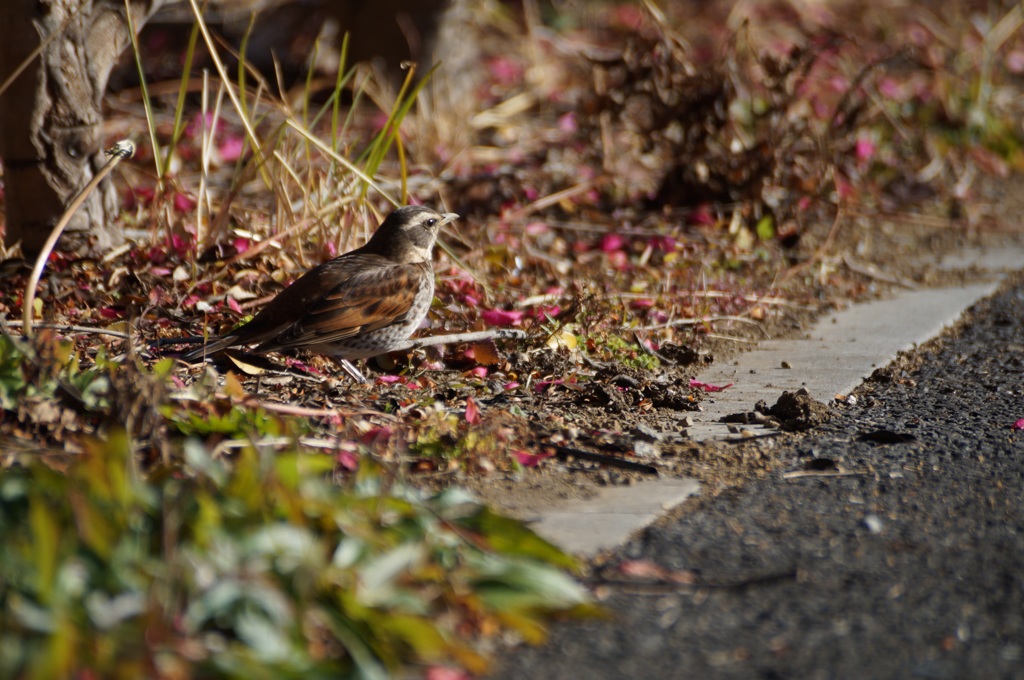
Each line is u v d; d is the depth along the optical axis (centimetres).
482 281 1316
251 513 600
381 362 1128
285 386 1023
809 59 1705
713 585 673
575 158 1814
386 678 553
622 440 920
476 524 670
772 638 615
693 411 1020
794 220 1612
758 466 877
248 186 1622
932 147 2064
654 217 1647
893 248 1680
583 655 598
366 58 2133
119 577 545
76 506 554
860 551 720
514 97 2206
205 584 547
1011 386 1096
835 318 1354
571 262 1488
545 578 630
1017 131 2255
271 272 1272
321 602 575
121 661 505
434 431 859
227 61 2319
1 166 1351
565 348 1131
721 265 1512
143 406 774
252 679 512
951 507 793
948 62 2433
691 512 781
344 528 608
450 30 2097
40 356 807
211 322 1163
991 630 624
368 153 1524
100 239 1286
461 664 585
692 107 1658
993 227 1806
